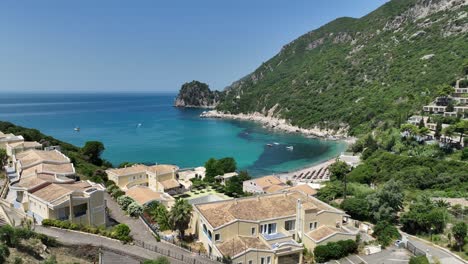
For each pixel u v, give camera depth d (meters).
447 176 89.69
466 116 136.50
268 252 47.41
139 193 76.19
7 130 111.56
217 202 56.31
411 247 52.78
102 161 114.75
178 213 53.41
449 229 58.28
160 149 180.50
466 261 48.28
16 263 32.34
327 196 81.94
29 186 54.09
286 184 96.19
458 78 170.25
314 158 164.38
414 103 178.50
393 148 129.25
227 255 45.56
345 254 51.50
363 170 107.31
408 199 78.50
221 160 116.12
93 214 52.59
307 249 52.31
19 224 46.62
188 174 116.38
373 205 66.44
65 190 51.34
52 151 77.88
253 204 55.34
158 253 45.62
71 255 41.34
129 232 49.69
